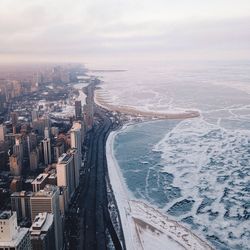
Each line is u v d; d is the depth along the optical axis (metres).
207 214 175.00
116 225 170.25
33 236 123.38
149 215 176.62
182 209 181.12
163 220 170.88
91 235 162.38
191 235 156.75
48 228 128.75
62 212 174.88
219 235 156.50
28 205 173.38
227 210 178.25
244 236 155.50
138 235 158.62
